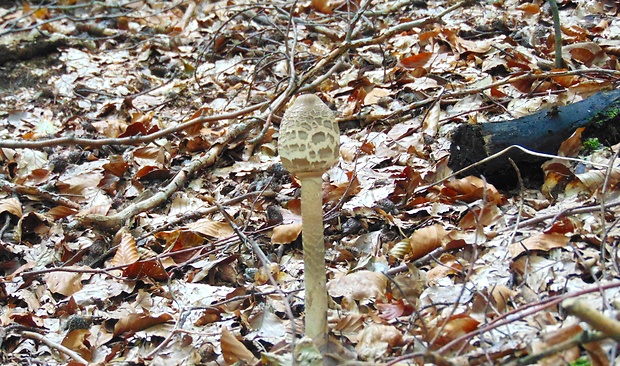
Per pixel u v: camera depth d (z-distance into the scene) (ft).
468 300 3.73
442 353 3.28
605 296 3.51
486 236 4.05
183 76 7.10
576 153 4.36
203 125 5.83
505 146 4.34
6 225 4.87
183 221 4.76
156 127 5.88
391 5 7.45
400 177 4.65
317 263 3.43
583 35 5.91
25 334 4.02
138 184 5.19
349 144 5.10
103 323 4.04
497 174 4.40
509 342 3.40
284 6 7.68
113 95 6.76
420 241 4.08
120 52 7.79
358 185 4.68
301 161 3.27
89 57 7.59
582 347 3.34
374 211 4.44
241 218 4.67
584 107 4.40
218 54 7.40
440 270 3.94
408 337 3.59
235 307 4.00
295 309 3.92
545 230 3.91
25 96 6.99
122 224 4.74
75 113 6.52
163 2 9.02
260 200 4.79
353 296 3.87
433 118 5.07
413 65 5.97
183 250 4.40
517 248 3.87
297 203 4.57
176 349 3.82
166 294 4.17
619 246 3.82
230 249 4.43
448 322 3.50
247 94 6.31
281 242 4.36
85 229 4.75
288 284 4.10
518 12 6.72
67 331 4.04
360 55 6.49
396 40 6.64
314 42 7.19
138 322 3.98
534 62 5.73
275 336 3.79
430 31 6.45
